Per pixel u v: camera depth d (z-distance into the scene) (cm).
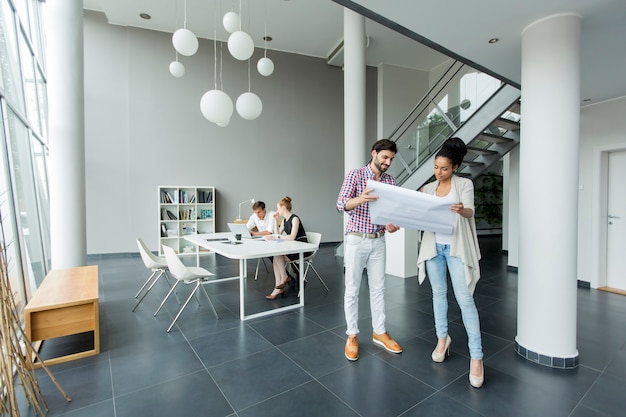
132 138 641
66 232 345
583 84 342
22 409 171
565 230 206
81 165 354
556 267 208
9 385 150
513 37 241
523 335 225
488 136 489
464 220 193
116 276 478
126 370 211
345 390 185
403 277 456
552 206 208
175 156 674
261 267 546
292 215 412
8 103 296
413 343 247
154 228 660
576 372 203
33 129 389
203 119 695
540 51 213
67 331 226
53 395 183
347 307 226
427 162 523
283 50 761
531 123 217
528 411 165
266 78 749
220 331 274
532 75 218
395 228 223
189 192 687
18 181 322
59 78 339
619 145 386
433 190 207
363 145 500
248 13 604
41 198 404
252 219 520
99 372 208
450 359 221
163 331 275
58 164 341
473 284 191
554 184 207
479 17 212
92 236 621
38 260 363
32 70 430
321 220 813
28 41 404
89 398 180
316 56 797
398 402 174
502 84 417
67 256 346
